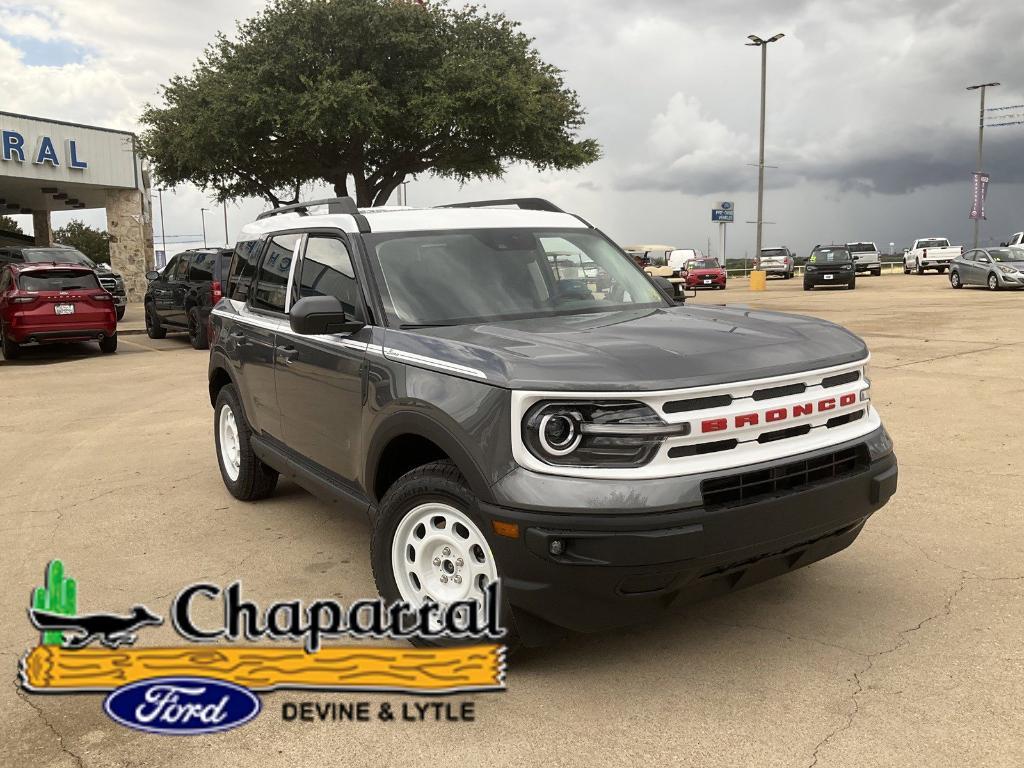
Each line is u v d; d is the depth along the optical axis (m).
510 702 3.12
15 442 7.97
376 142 23.23
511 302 4.08
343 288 4.17
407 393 3.42
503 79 22.69
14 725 3.04
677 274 41.94
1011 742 2.76
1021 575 4.11
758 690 3.14
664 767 2.70
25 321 14.41
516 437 2.96
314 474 4.45
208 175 25.12
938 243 44.41
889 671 3.24
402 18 22.84
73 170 29.97
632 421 2.91
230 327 5.54
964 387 9.21
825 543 3.34
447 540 3.31
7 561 4.70
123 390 11.16
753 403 3.08
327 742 2.91
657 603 3.02
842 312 19.67
